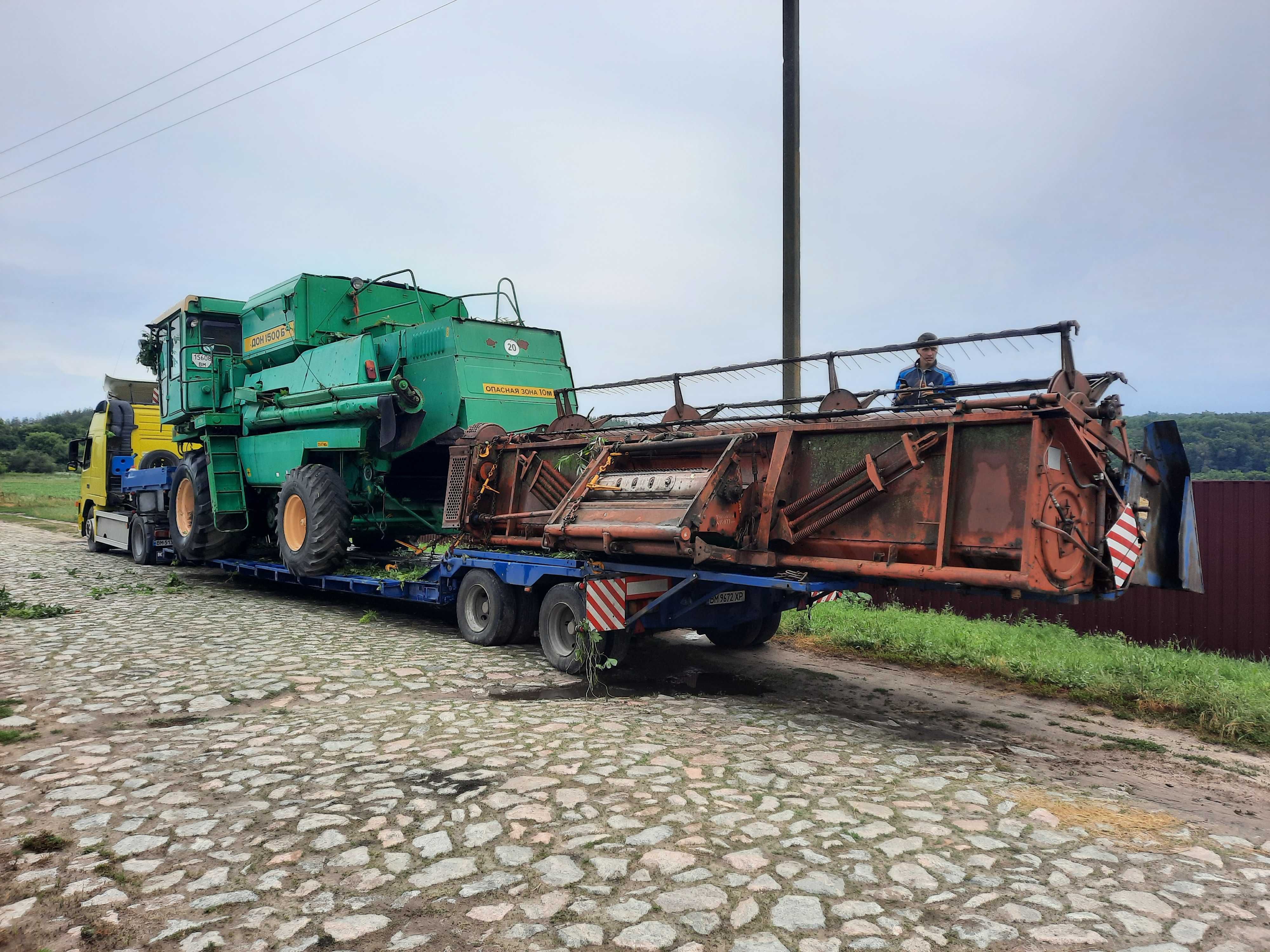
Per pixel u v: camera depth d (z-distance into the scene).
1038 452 4.76
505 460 8.77
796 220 9.23
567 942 2.79
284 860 3.39
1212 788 4.62
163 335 13.59
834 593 7.32
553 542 7.13
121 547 15.80
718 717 5.68
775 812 3.91
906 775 4.54
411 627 9.08
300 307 10.86
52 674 6.41
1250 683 6.95
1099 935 2.87
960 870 3.35
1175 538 5.53
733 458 6.23
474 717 5.48
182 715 5.46
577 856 3.42
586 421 8.66
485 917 2.94
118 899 3.09
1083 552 5.06
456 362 9.42
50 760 4.57
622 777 4.33
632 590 6.72
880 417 5.61
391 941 2.80
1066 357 4.91
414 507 10.88
